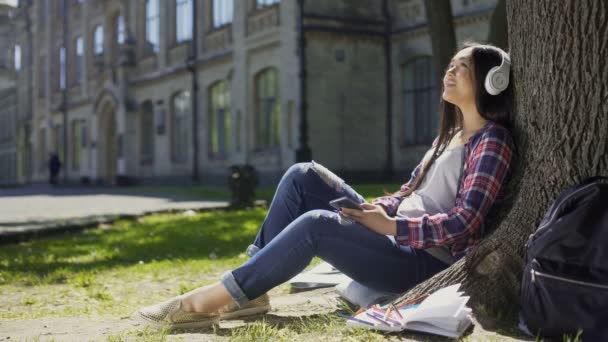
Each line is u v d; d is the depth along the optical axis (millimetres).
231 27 24906
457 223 2746
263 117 23172
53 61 42250
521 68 3010
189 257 7008
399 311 2787
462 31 18812
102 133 35312
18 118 50000
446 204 2998
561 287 2410
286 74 21109
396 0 21391
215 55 25484
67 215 13086
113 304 4512
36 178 45250
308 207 3367
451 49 9703
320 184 3355
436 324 2611
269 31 22016
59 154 42031
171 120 29188
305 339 2693
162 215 12719
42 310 4332
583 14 2760
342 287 3494
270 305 3488
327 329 2814
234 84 24281
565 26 2799
